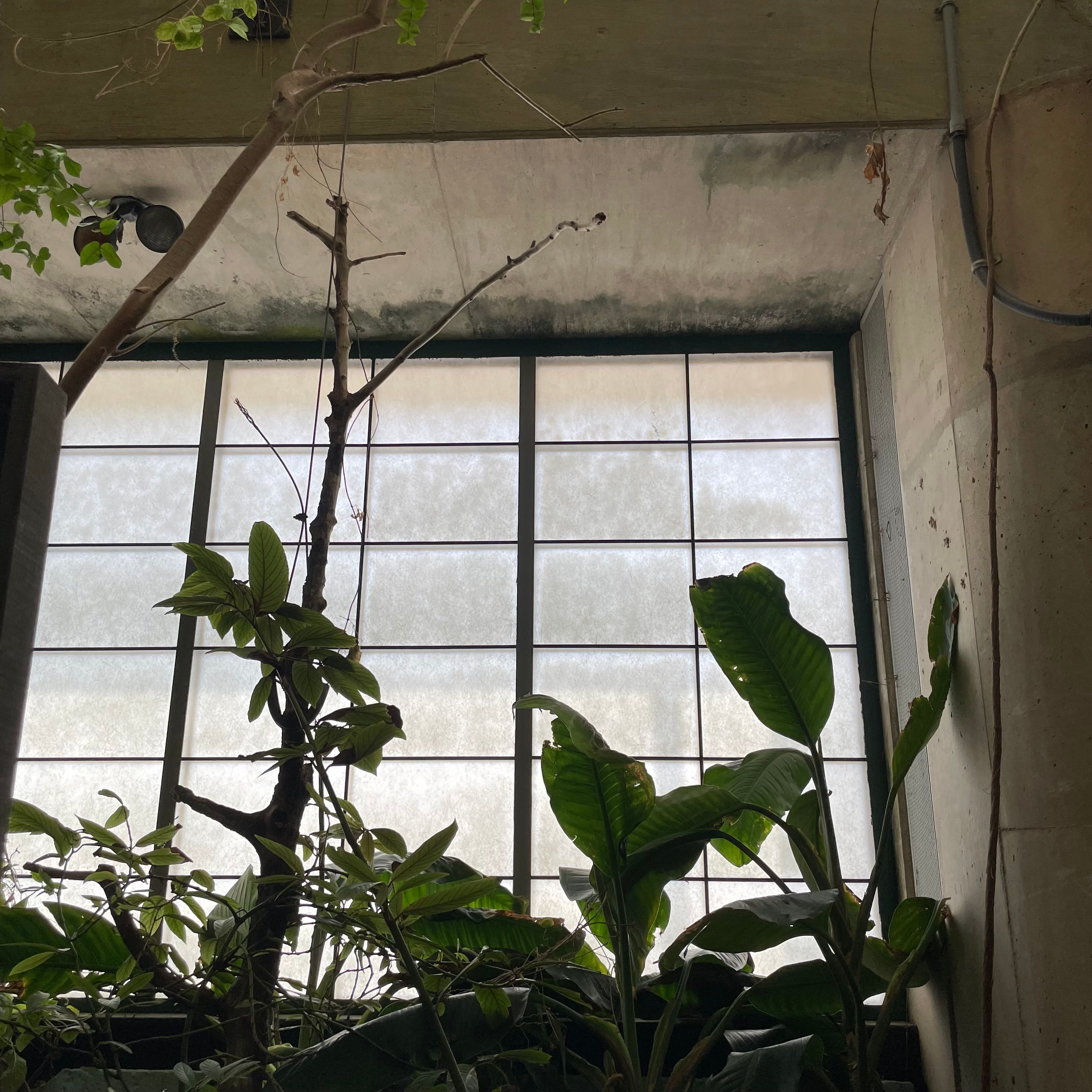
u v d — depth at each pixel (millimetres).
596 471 4031
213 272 3764
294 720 2061
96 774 3695
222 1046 2975
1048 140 2814
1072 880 2348
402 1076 2027
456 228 3529
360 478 4051
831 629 3803
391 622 3871
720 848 2965
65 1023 2123
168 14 3221
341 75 2115
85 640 3855
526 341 4156
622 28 3211
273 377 4180
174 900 2121
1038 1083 2346
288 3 3213
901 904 2820
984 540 2717
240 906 2330
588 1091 2455
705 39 3188
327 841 2623
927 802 3217
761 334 4113
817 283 3818
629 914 2486
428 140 3119
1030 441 2645
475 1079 2293
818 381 4105
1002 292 2711
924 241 3213
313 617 1892
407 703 3771
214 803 2018
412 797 3652
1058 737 2439
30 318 4012
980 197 2889
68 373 1645
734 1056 2508
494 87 3162
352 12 3211
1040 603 2533
